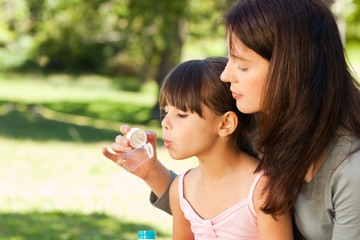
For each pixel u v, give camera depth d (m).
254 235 2.04
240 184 2.05
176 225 2.33
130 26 15.53
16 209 6.46
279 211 1.89
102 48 30.11
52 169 9.00
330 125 1.79
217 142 2.05
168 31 15.32
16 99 20.69
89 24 17.88
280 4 1.78
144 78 30.16
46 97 22.41
